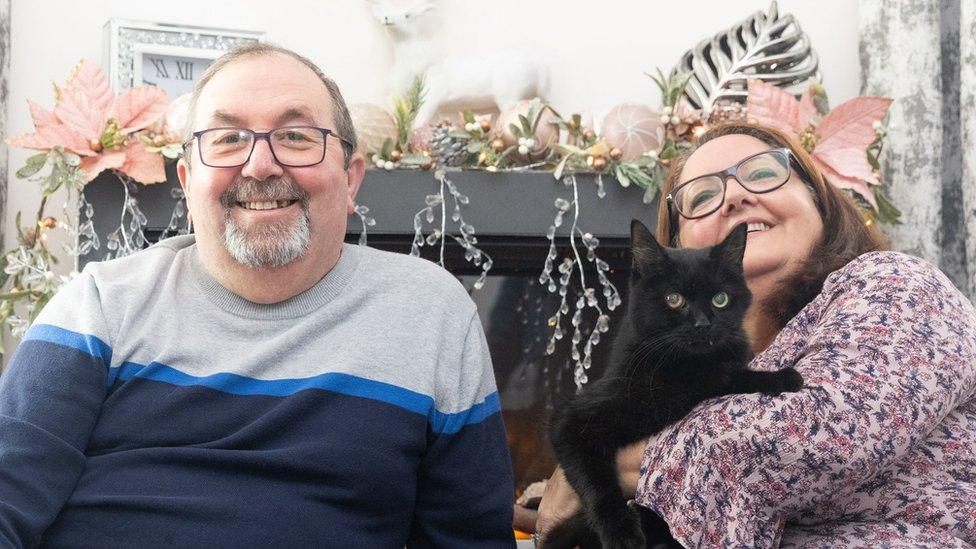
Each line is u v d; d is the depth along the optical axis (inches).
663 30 97.0
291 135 55.2
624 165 77.5
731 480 51.2
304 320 55.1
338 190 56.6
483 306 84.4
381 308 56.1
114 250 73.9
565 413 63.1
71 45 86.4
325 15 91.6
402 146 78.5
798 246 64.0
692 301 60.4
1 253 82.3
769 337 66.2
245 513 49.4
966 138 87.4
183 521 49.0
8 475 47.5
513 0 94.7
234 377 52.7
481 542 55.7
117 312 54.6
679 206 68.7
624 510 57.5
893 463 52.8
